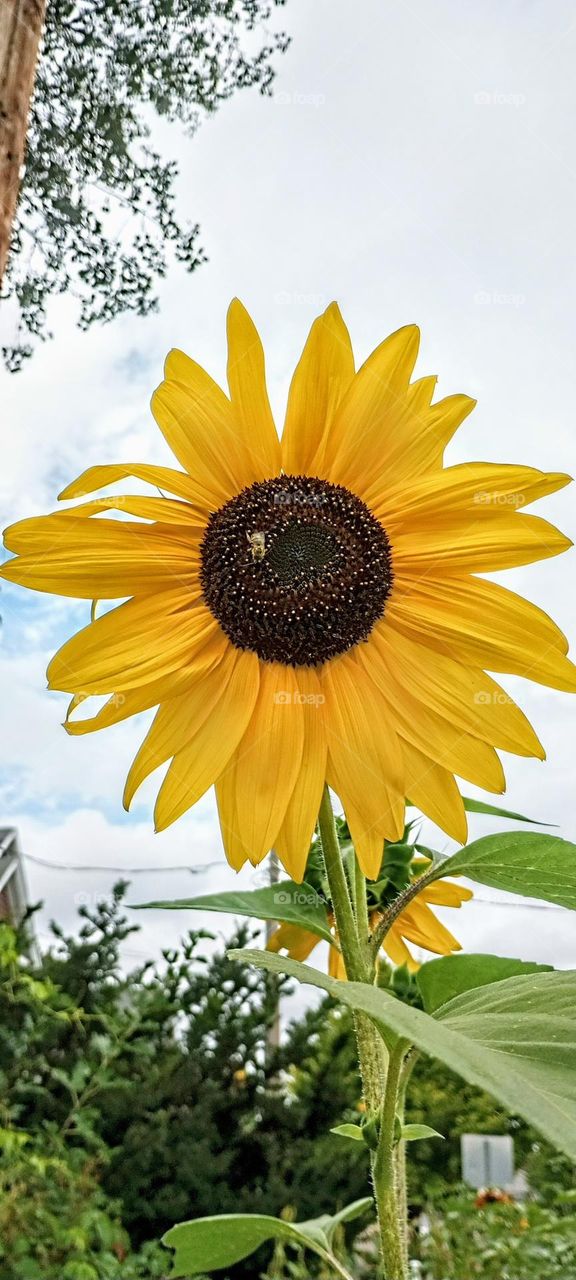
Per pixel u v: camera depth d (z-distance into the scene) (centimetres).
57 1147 103
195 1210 120
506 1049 23
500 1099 19
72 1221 94
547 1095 20
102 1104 121
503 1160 135
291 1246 117
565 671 37
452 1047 21
